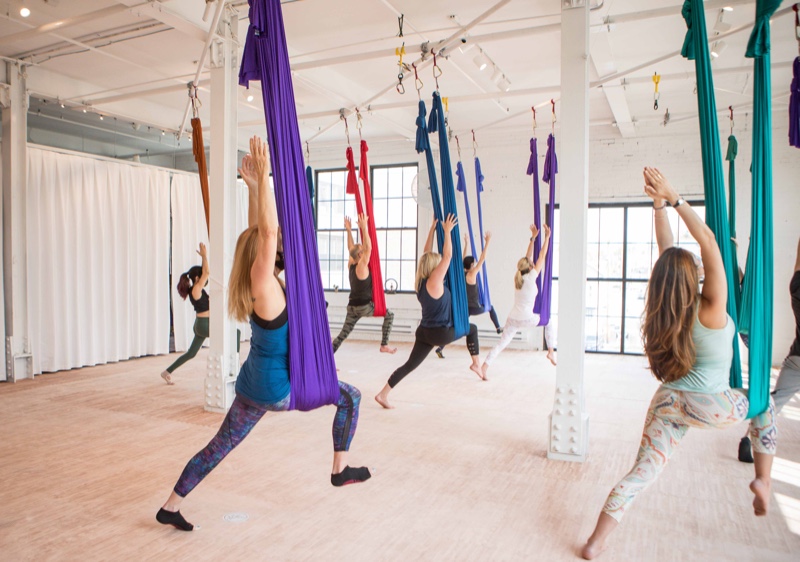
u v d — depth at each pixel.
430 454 3.82
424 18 5.30
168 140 8.44
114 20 5.34
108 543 2.57
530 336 8.80
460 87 7.25
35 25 5.53
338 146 10.20
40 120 6.97
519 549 2.53
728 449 3.93
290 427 4.41
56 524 2.76
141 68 6.54
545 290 5.84
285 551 2.50
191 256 8.52
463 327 4.75
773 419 2.49
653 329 2.30
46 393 5.63
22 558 2.43
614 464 3.64
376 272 6.19
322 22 5.39
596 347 8.60
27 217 6.46
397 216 9.74
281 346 2.43
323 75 6.50
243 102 7.52
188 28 4.59
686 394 2.27
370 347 9.05
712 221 2.54
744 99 7.18
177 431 4.32
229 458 3.70
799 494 3.15
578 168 3.70
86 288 7.09
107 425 4.48
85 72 6.71
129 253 7.56
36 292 6.54
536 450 3.93
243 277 2.43
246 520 2.81
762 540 2.62
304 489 3.20
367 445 4.00
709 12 4.81
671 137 8.05
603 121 7.86
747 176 7.64
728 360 2.26
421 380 6.36
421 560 2.43
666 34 5.41
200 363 7.36
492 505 3.00
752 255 2.54
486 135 9.11
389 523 2.78
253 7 2.51
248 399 2.48
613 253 8.49
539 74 6.76
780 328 7.51
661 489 3.22
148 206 7.89
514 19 4.81
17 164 6.30
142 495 3.12
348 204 10.16
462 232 9.28
